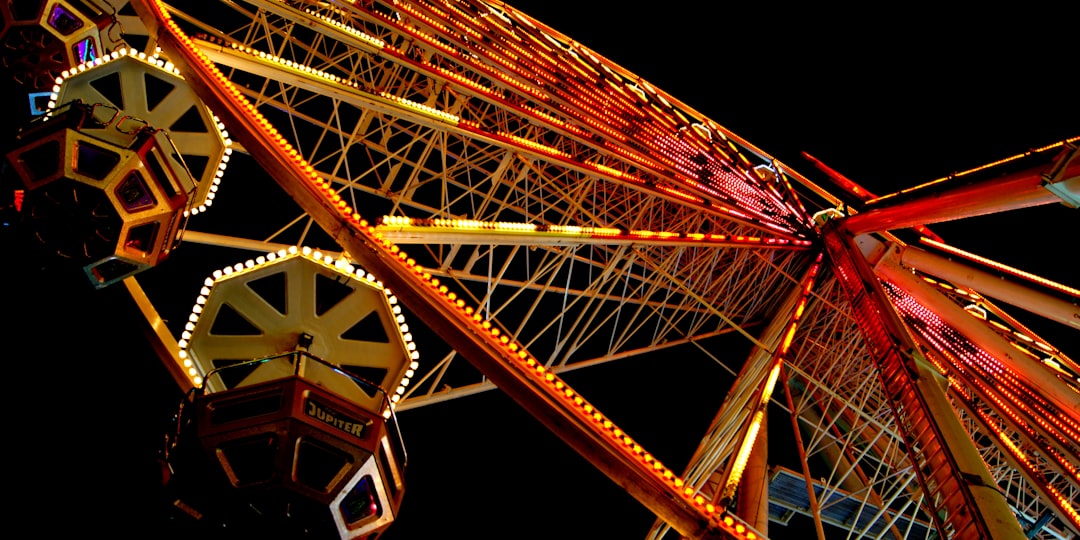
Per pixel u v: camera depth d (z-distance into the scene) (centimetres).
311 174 1481
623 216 3441
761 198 3700
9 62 2072
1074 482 2395
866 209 2920
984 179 1858
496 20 3216
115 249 1595
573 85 3145
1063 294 2270
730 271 3497
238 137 1554
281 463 1234
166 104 2002
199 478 1250
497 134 2253
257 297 1569
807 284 2944
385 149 2420
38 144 1567
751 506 2048
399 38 2961
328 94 1939
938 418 1641
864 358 3191
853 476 2880
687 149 3581
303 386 1295
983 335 2508
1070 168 1377
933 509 1520
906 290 2823
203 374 1583
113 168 1590
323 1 2550
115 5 2273
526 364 1338
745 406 2048
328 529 1284
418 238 1522
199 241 1962
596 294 2169
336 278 1573
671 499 1290
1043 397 2352
